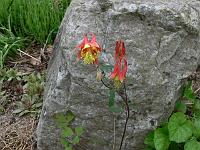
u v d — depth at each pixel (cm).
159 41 31
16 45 46
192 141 31
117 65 28
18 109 40
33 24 46
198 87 39
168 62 31
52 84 33
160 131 32
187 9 31
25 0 47
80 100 32
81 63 31
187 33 31
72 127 33
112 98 29
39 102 40
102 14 31
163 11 30
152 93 31
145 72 31
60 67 32
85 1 31
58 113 32
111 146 33
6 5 47
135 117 32
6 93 42
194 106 35
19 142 37
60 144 34
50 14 46
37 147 35
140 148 33
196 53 31
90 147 34
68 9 34
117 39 31
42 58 45
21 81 43
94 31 31
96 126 33
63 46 31
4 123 39
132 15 30
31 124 38
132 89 31
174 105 33
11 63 45
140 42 31
